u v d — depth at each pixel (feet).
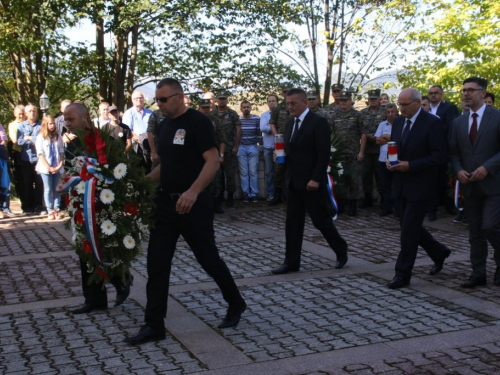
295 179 22.35
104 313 18.28
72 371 13.96
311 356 14.58
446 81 44.04
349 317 17.47
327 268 23.39
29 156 37.76
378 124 37.11
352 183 36.19
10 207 41.93
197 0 52.70
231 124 39.91
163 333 15.89
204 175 15.30
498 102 43.04
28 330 16.83
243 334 16.21
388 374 13.51
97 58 58.65
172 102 15.57
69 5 49.01
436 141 20.02
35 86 59.36
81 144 16.90
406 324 16.79
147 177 16.08
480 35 42.19
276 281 21.62
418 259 24.48
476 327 16.47
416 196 20.25
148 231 16.80
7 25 50.01
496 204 19.80
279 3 56.90
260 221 34.94
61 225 34.12
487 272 22.43
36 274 23.30
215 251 16.33
